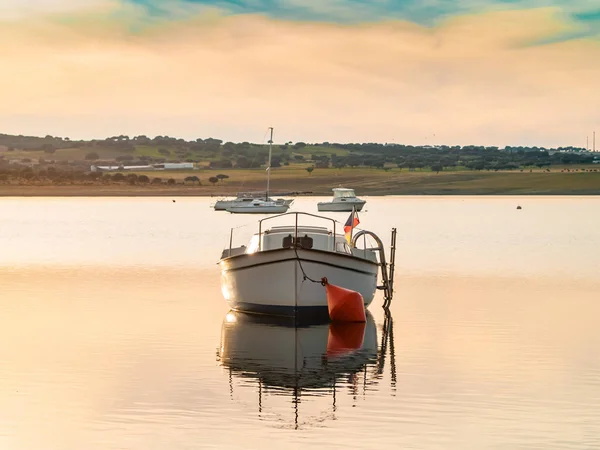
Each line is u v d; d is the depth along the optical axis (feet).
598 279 178.91
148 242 295.89
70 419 76.48
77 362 98.48
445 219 479.82
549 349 105.50
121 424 75.05
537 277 183.32
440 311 136.46
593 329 118.93
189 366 97.19
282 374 93.50
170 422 75.66
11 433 72.64
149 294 155.22
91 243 289.74
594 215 524.93
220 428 73.92
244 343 110.93
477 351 104.78
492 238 316.40
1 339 111.86
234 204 593.83
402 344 109.91
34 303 143.54
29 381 89.45
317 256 128.98
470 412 78.38
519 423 75.05
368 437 71.46
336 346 109.29
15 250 256.73
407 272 194.18
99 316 130.52
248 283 132.46
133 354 103.19
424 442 70.23
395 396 83.97
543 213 557.74
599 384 87.97
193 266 206.08
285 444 69.77
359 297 126.11
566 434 72.02
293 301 129.59
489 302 145.48
